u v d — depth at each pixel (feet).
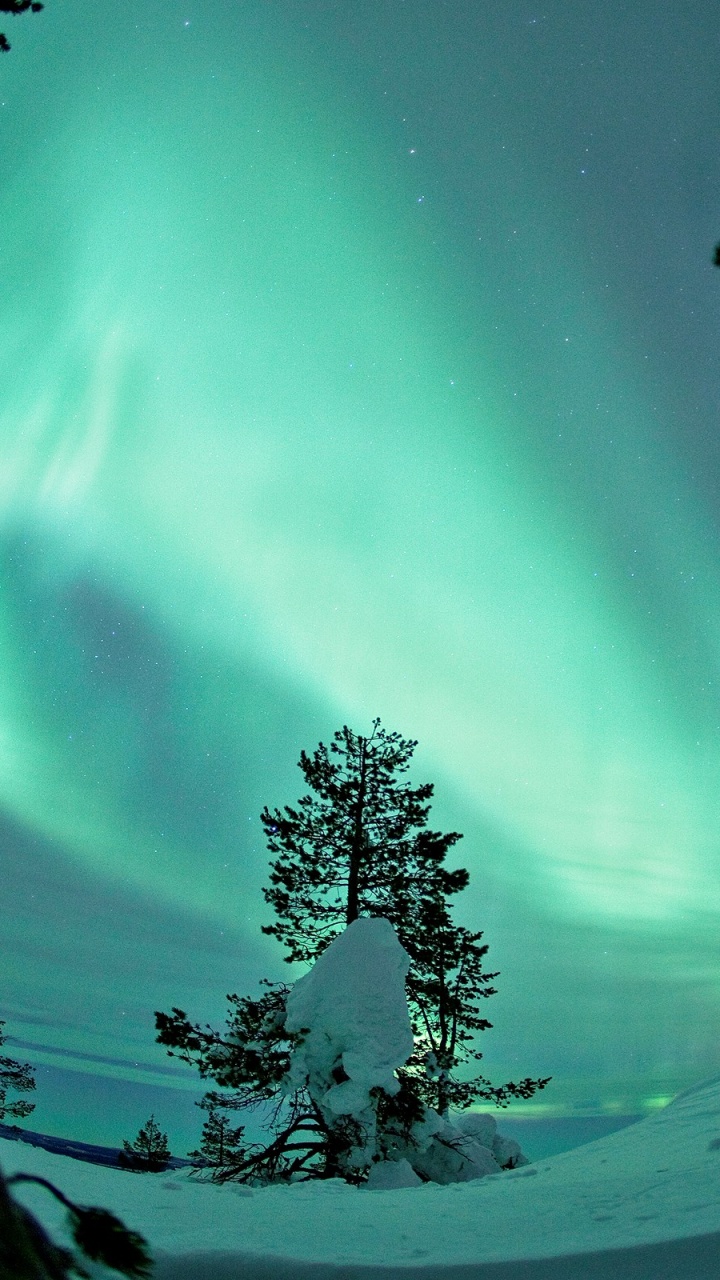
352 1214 25.84
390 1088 58.49
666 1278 17.28
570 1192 26.81
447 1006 73.51
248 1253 19.13
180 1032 64.80
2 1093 89.30
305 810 76.64
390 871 74.43
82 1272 6.57
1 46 20.79
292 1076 60.64
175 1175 61.00
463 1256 19.12
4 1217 5.50
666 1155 30.12
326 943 72.38
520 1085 70.64
